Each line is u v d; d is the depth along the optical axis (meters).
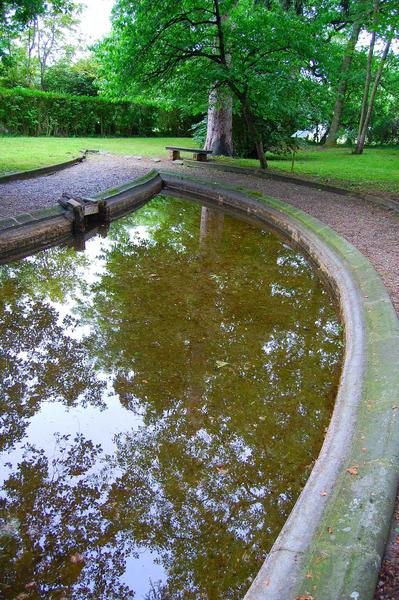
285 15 10.97
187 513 2.66
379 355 3.44
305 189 10.70
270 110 12.48
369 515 2.00
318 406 3.58
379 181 11.73
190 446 3.20
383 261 5.56
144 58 11.12
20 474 2.91
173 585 2.25
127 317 5.08
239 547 2.45
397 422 2.59
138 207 9.96
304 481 2.86
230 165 13.62
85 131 24.20
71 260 6.87
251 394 3.76
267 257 7.10
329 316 5.14
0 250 6.28
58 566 2.32
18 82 26.92
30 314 5.17
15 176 10.16
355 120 27.92
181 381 3.93
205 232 8.40
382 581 1.74
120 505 2.71
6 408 3.57
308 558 1.85
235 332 4.77
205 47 12.02
